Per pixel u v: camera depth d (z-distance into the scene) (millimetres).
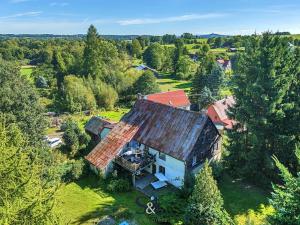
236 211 28672
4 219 11500
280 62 31047
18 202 12859
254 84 30750
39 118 33188
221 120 54875
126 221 27453
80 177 35688
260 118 30859
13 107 30719
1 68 31719
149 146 35844
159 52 145000
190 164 32750
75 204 30312
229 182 34438
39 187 15453
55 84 89625
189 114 35344
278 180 32562
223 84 85938
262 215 27484
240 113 33344
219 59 146125
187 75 122375
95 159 36250
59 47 120562
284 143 30984
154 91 85875
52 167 29969
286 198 11500
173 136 34750
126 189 32781
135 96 85250
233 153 34781
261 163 32875
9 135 19984
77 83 73875
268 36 32406
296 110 30906
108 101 76688
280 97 30094
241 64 35969
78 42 134500
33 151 29000
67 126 43625
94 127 48531
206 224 23203
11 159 14945
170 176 34281
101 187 33688
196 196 23953
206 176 23891
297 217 10797
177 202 29047
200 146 33844
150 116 38531
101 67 88062
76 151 41281
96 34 89500
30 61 134625
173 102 67375
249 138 32219
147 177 35500
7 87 30656
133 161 34438
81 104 71812
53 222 14117
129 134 37625
